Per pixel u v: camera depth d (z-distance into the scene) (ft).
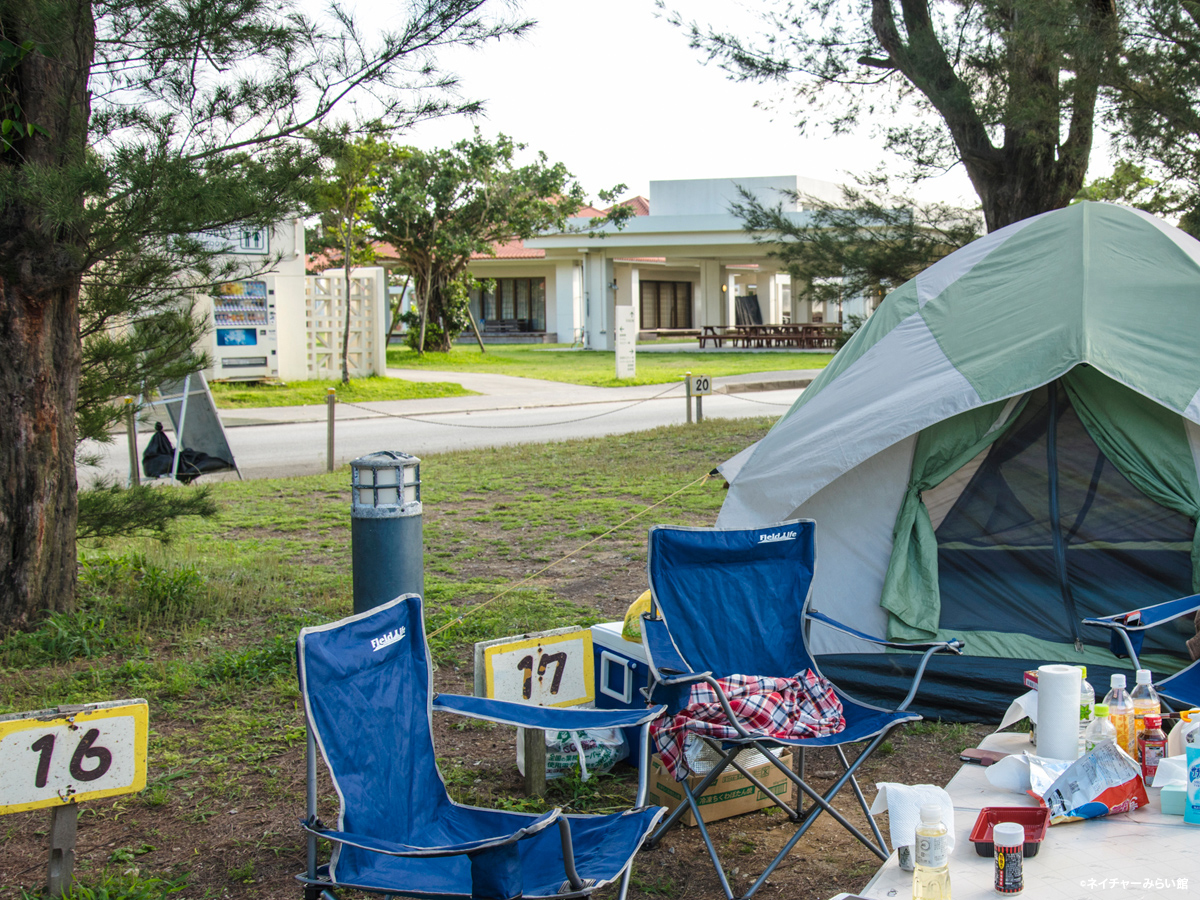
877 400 18.12
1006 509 18.12
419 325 107.34
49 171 17.22
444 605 23.21
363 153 67.77
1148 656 16.63
